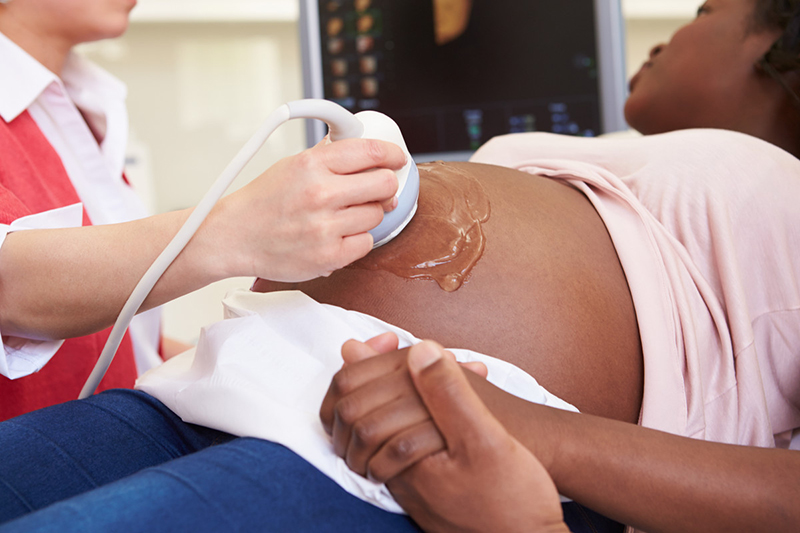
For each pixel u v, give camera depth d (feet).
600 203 2.22
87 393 1.95
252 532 1.19
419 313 1.77
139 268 1.74
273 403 1.50
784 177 2.15
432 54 5.22
